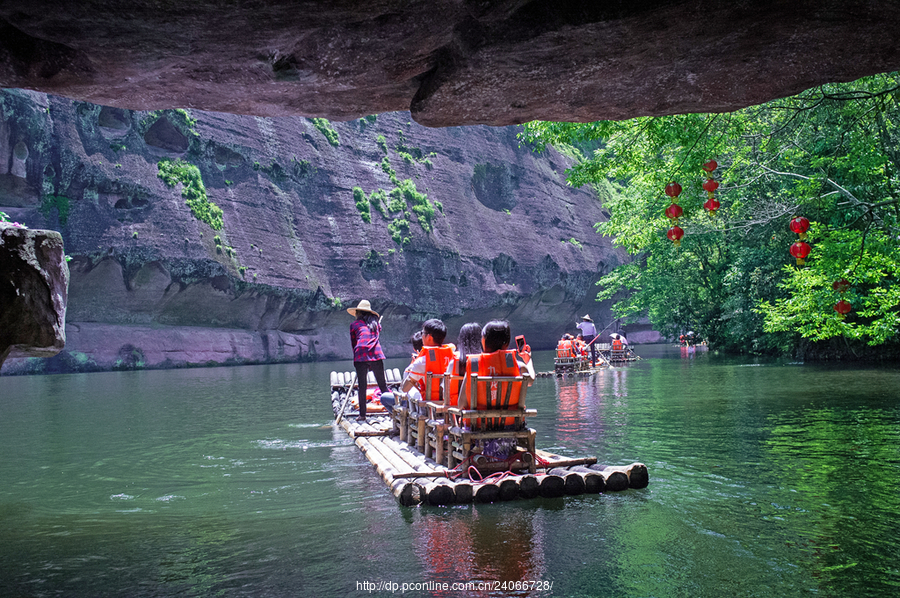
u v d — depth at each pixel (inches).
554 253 1681.8
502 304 1562.5
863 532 141.3
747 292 832.3
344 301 1279.5
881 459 213.9
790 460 217.3
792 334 772.6
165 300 1054.4
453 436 203.2
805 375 551.8
